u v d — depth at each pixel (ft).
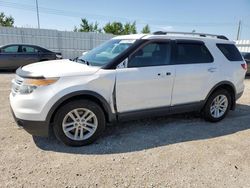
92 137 11.44
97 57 12.81
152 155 10.61
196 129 14.01
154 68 12.30
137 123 14.58
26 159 9.87
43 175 8.79
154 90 12.45
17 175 8.73
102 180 8.63
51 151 10.64
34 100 10.09
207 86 14.29
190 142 12.12
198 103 14.29
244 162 10.34
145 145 11.59
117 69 11.45
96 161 9.94
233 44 15.85
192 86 13.70
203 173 9.36
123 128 13.74
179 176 9.09
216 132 13.66
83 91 10.69
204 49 14.26
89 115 11.30
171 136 12.82
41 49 39.19
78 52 64.49
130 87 11.75
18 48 37.29
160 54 12.67
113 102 11.56
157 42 12.60
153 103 12.65
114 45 13.25
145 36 12.42
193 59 13.74
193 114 16.80
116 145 11.50
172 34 13.51
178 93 13.33
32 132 10.58
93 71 11.04
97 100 11.35
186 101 13.78
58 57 41.50
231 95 15.80
